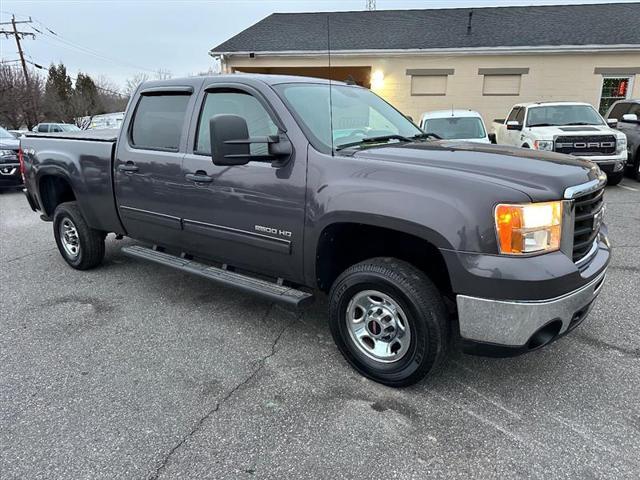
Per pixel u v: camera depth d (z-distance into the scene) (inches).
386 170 107.1
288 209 121.7
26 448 94.5
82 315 157.2
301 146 120.0
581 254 108.3
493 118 640.4
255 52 659.4
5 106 1418.6
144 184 158.7
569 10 709.3
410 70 642.2
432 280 115.3
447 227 96.9
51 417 104.0
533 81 619.5
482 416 102.7
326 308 161.5
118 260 215.9
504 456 90.9
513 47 604.4
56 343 138.2
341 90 151.5
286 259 126.7
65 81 2059.5
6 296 174.9
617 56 596.4
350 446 94.3
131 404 108.5
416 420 101.9
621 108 454.0
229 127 113.9
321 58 655.1
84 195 182.2
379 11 776.9
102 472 88.1
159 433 98.7
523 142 388.2
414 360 107.3
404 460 90.4
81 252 195.3
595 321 145.8
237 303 165.9
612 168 357.7
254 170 127.6
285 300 124.2
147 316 156.0
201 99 145.5
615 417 101.7
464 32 666.2
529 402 107.6
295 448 94.0
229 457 91.7
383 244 122.5
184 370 123.0
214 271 147.2
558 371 119.6
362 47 650.8
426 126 390.9
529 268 93.1
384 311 112.3
